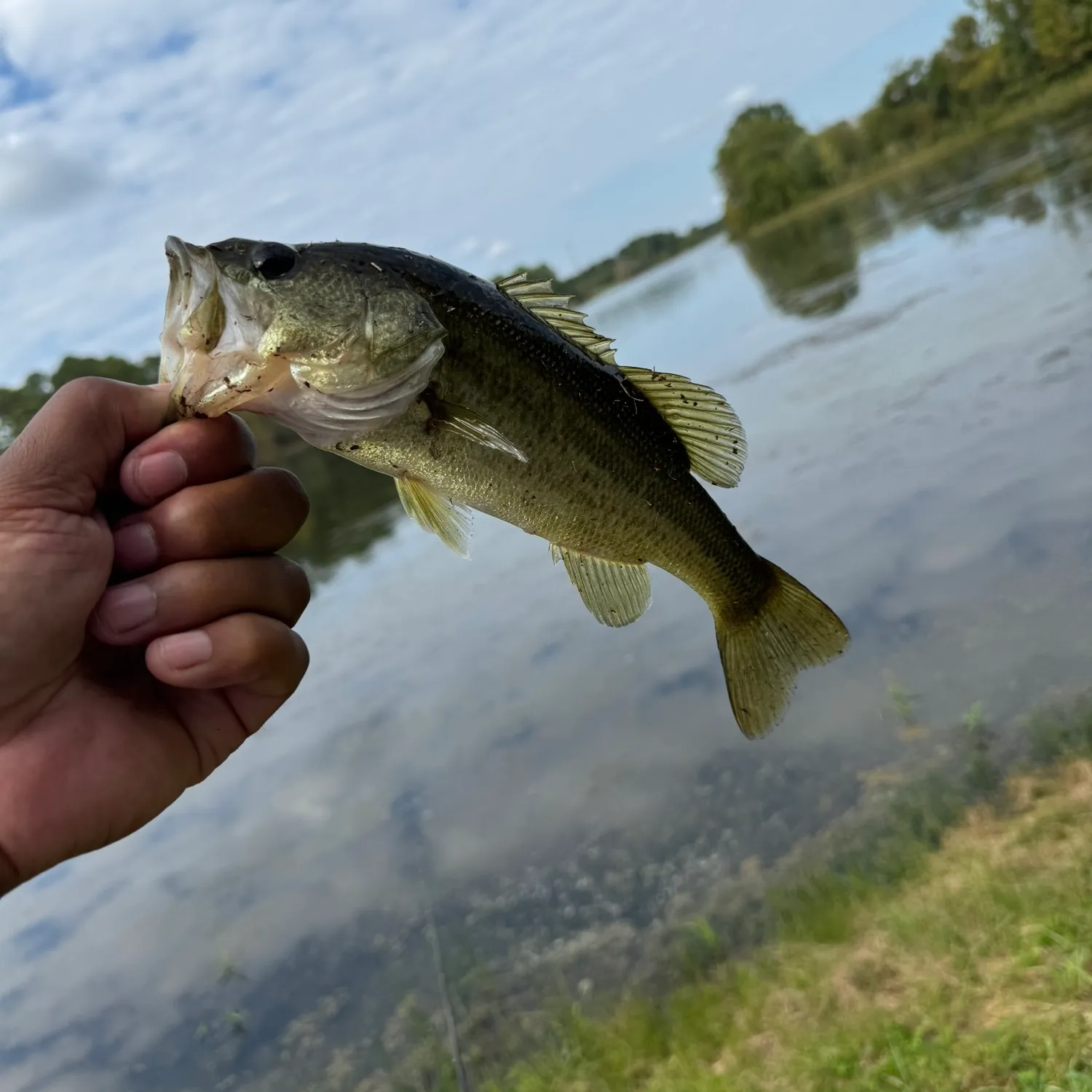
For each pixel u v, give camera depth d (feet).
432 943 2.39
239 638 0.83
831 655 1.39
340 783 3.47
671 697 3.15
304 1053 2.23
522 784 2.97
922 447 4.13
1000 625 2.58
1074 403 3.73
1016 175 12.30
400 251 1.05
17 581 0.78
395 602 5.76
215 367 0.89
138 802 0.85
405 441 1.02
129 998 2.67
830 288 10.78
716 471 1.31
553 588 4.83
